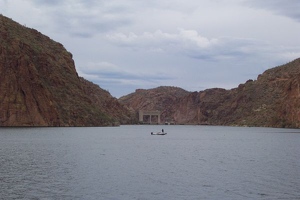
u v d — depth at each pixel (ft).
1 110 599.16
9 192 130.11
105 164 195.83
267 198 127.65
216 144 371.76
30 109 618.85
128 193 131.95
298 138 464.65
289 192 135.33
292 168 189.06
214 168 188.85
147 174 167.43
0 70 611.88
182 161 217.36
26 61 637.71
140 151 277.85
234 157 241.55
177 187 142.10
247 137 506.07
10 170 169.78
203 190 137.80
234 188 141.08
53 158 216.13
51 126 635.25
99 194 129.80
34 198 123.75
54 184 142.61
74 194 129.18
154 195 130.00
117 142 372.99
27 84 625.00
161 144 364.99
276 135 545.85
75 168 179.52
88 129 623.77
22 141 338.54
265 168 189.26
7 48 637.30
